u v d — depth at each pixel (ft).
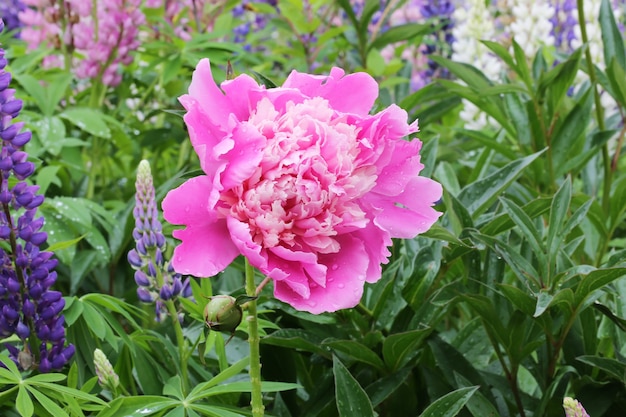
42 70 4.78
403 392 2.79
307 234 2.03
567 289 2.49
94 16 4.68
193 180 2.01
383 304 2.81
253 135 1.99
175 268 2.01
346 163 2.03
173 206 1.99
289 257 2.01
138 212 2.82
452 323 3.59
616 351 2.69
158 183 4.88
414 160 2.16
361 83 2.19
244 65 5.65
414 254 2.95
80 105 4.99
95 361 2.47
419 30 5.29
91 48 4.69
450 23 6.43
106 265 3.84
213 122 2.04
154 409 2.44
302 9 5.64
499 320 2.66
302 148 2.03
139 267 2.86
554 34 5.62
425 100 4.67
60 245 2.77
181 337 2.81
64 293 3.77
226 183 2.00
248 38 6.43
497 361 3.03
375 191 2.15
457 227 2.78
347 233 2.11
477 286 2.80
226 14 5.62
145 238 2.83
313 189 2.00
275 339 2.70
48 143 4.03
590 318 2.74
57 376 2.47
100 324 2.73
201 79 2.07
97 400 2.40
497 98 3.99
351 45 5.79
